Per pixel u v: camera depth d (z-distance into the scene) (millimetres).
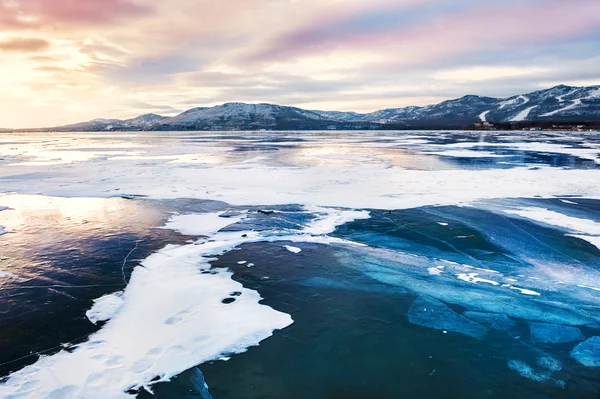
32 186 18875
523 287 7816
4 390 4844
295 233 11359
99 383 5004
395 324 6531
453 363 5516
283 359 5582
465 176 20422
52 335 6152
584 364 5473
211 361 5508
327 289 7836
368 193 16438
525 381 5133
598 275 8289
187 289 7797
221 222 12516
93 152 39969
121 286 7973
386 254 9656
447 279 8227
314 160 29391
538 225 11602
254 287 7922
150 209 14328
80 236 11250
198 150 41531
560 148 38875
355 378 5207
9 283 8133
